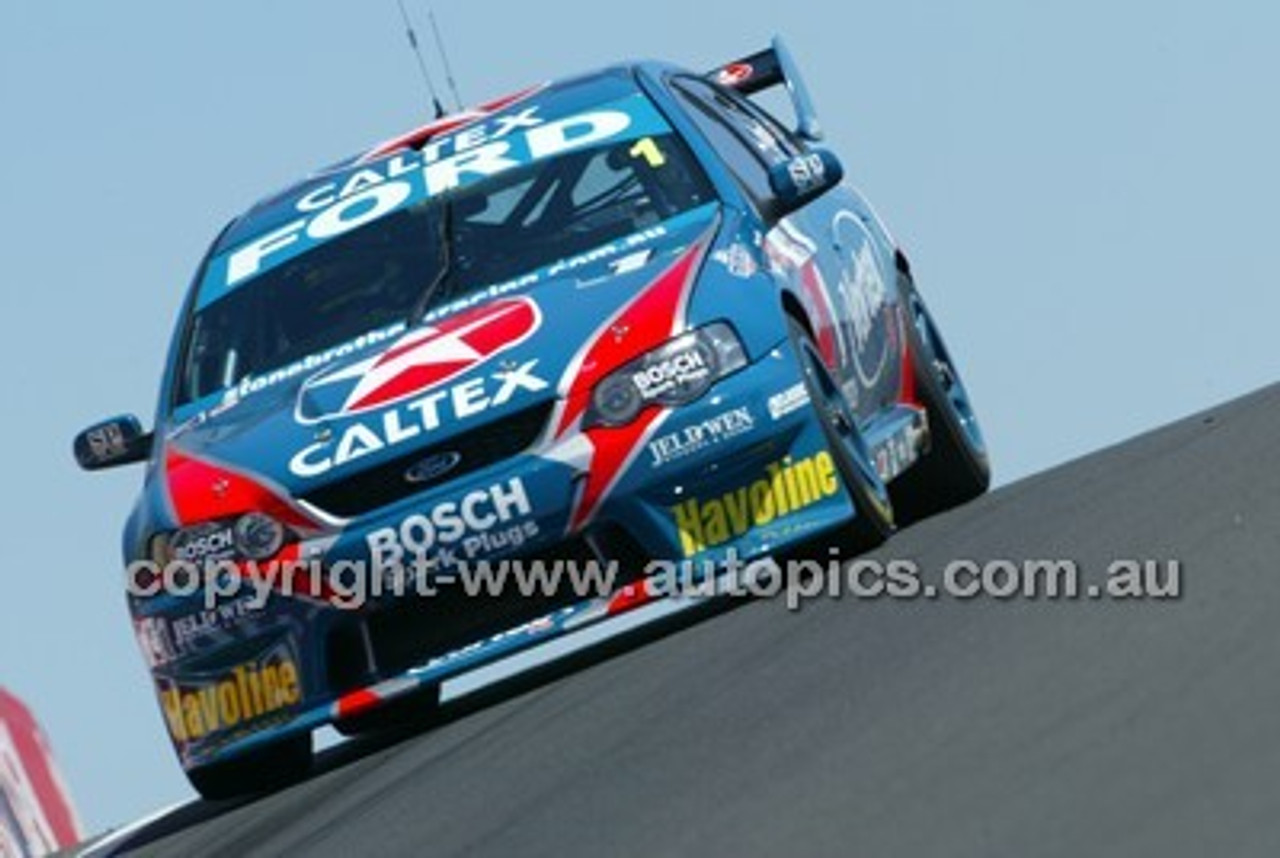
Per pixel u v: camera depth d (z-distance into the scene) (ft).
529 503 78.43
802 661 65.46
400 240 89.25
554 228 87.61
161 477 82.94
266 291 89.86
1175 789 42.73
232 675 80.48
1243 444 79.77
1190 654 52.42
